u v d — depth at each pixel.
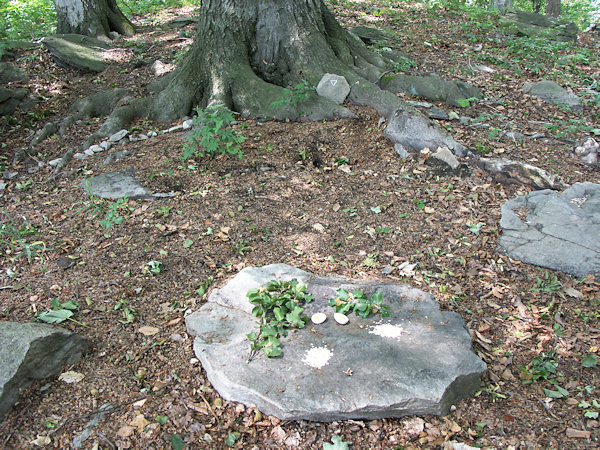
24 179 5.18
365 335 2.93
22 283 3.58
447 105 6.13
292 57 6.22
